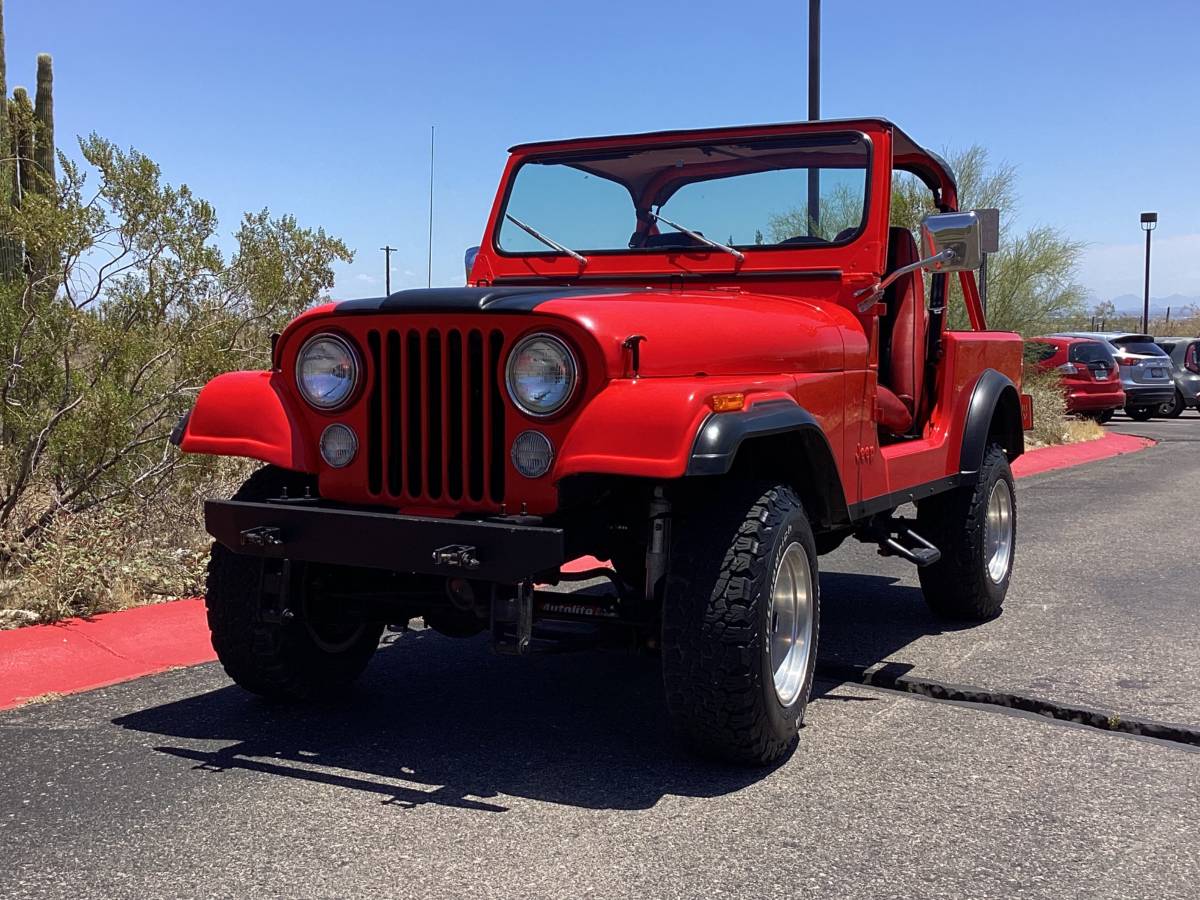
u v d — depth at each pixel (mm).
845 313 4586
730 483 3773
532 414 3406
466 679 4820
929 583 5789
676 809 3402
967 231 4527
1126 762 3818
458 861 3041
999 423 6363
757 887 2898
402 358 3580
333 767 3736
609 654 5258
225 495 6957
